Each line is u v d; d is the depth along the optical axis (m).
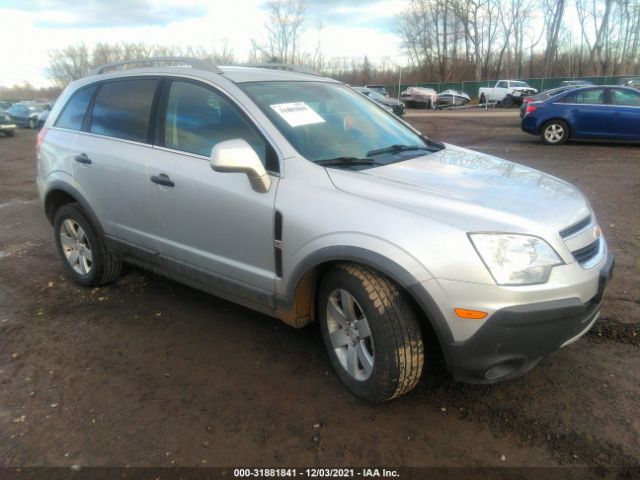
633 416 2.73
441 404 2.88
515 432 2.66
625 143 13.43
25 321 3.97
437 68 59.91
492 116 27.14
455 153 3.67
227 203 3.16
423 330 2.96
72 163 4.20
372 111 3.99
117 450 2.61
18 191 9.35
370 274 2.66
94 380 3.19
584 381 3.04
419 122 23.48
